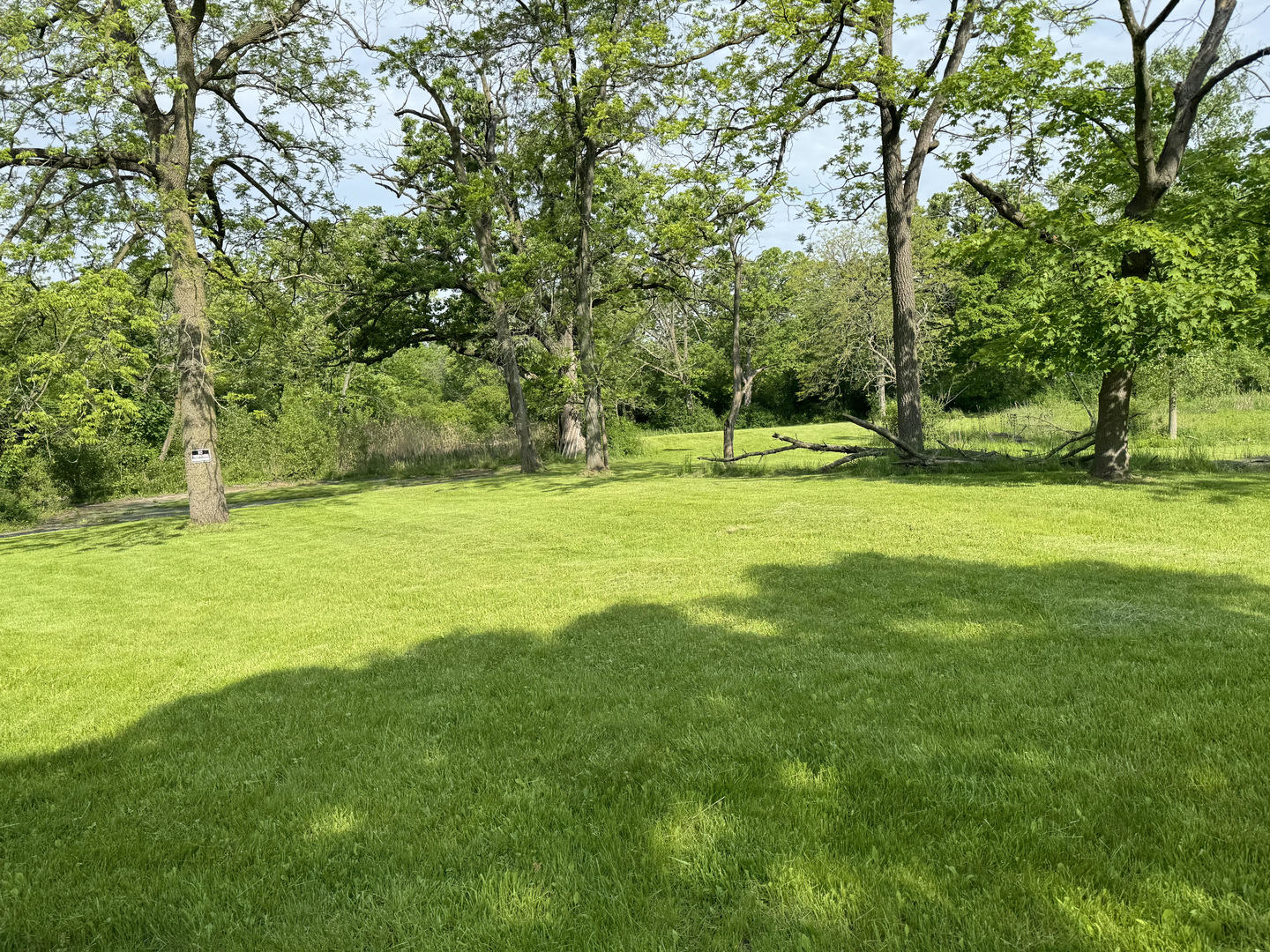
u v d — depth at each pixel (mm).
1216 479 12695
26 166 14508
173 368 16719
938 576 7172
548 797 3553
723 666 5133
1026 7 14906
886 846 2908
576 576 8578
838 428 39688
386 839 3266
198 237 19000
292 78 18266
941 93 16344
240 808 3650
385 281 25703
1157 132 14727
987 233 14883
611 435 33469
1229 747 3484
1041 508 10836
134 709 5188
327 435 29344
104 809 3748
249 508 19062
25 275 13945
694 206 21453
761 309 26422
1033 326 13016
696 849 3008
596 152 23578
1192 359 18828
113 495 25750
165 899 2949
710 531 11031
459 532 12734
